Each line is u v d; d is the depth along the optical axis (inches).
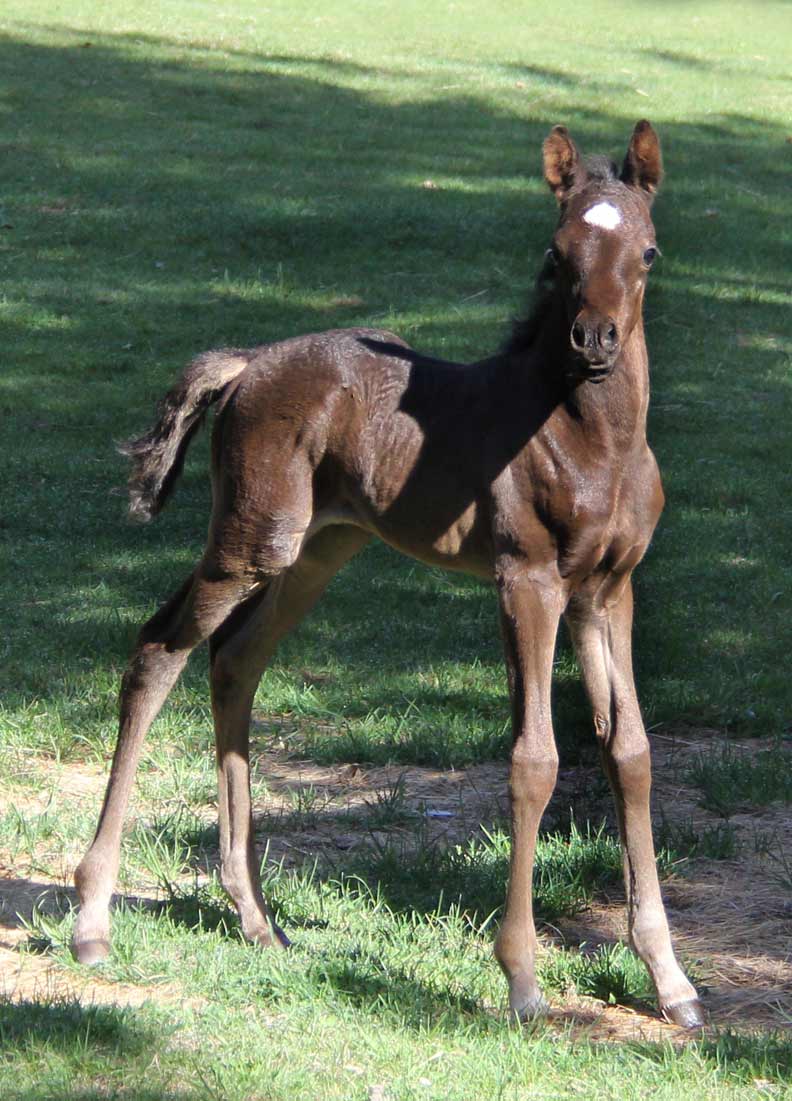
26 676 462.0
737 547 604.1
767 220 1071.6
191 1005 283.3
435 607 545.0
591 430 275.1
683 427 747.4
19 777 400.8
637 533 284.0
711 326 885.2
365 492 302.7
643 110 1332.4
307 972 293.9
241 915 314.7
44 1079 247.4
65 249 957.2
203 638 314.7
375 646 505.4
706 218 1062.4
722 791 393.7
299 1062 259.0
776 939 318.7
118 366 800.3
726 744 434.9
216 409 320.8
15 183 1059.3
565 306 267.1
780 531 623.2
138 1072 251.3
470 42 1551.4
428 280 926.4
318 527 316.2
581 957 310.8
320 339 313.3
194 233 986.1
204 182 1077.8
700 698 462.0
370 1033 270.8
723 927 325.1
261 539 306.5
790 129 1304.1
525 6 1749.5
